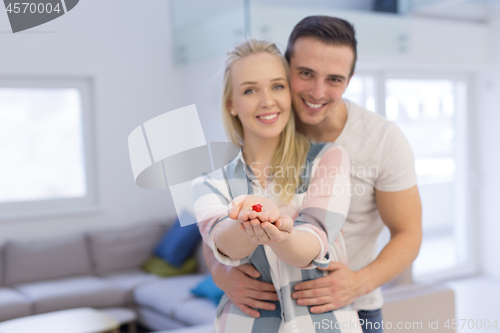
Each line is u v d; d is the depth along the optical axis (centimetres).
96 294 363
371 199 137
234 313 119
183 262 404
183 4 408
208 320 297
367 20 414
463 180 548
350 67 126
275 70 112
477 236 552
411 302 206
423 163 522
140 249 425
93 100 425
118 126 412
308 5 392
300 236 96
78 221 435
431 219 531
